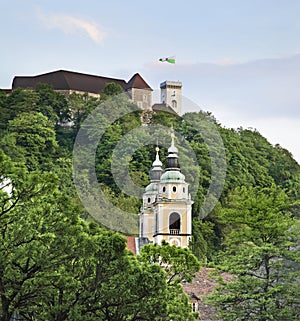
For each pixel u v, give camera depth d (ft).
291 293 298.15
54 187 210.18
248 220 319.88
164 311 223.30
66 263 216.33
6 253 202.08
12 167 207.10
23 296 208.23
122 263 221.46
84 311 216.54
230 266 308.19
